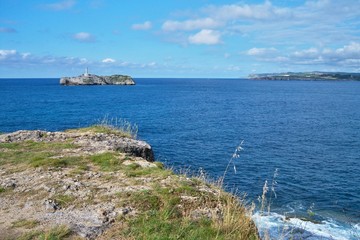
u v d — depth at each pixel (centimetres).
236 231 761
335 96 14562
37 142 1628
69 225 750
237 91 18638
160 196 889
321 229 1941
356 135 5138
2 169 1175
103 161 1254
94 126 2183
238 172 3083
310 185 2773
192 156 3625
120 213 801
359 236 1872
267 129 5625
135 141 1769
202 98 12900
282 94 15950
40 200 896
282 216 2027
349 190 2680
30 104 9312
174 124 5950
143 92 16588
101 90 17825
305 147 4238
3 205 872
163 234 708
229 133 5134
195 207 852
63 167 1189
